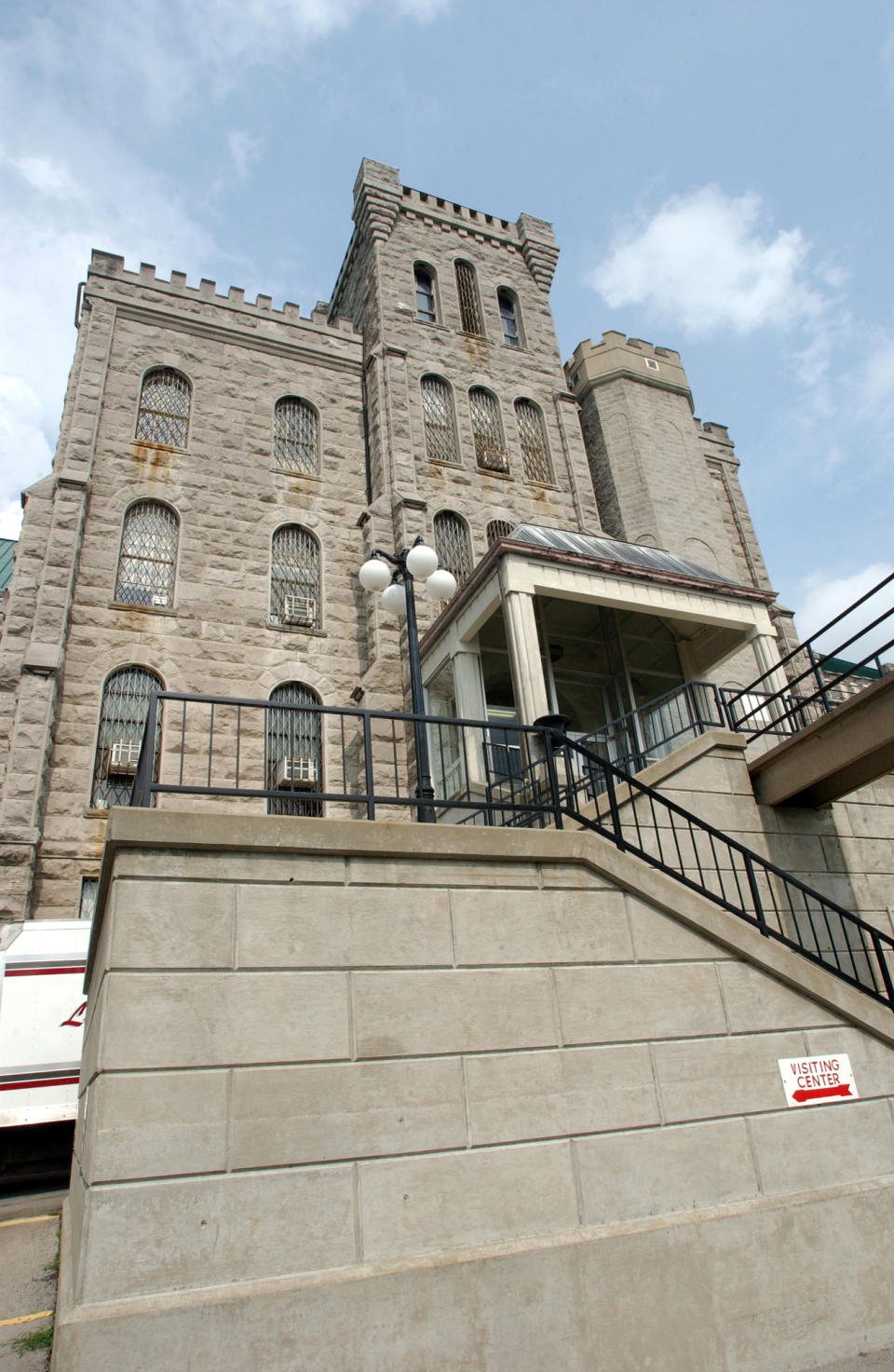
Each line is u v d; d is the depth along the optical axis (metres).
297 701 18.28
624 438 25.80
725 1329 5.62
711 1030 6.65
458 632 15.61
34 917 14.16
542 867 6.71
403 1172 5.39
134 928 5.40
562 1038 6.18
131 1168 4.82
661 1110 6.22
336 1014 5.65
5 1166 12.09
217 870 5.74
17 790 14.60
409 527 20.36
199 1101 5.12
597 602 14.71
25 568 16.73
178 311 21.81
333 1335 4.77
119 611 17.48
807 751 11.09
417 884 6.26
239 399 21.41
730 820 11.16
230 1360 4.52
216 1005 5.39
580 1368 5.18
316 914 5.89
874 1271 6.23
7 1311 6.38
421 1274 5.07
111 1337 4.36
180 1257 4.71
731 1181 6.18
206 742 16.89
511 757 13.46
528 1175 5.66
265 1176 5.08
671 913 6.95
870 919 11.48
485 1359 5.00
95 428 19.06
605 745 16.81
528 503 23.00
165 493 19.22
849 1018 7.16
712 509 25.84
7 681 15.58
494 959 6.24
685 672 17.50
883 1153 6.78
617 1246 5.59
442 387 24.06
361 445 22.47
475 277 26.53
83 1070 7.66
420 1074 5.69
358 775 17.34
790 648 24.12
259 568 19.34
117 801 15.73
